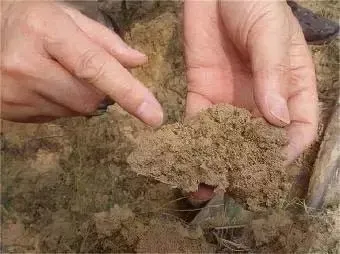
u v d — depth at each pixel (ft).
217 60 0.70
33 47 0.62
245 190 0.57
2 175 0.90
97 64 0.59
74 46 0.60
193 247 0.73
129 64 0.68
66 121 0.91
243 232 0.75
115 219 0.76
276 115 0.57
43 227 0.84
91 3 0.91
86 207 0.83
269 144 0.56
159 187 0.81
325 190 0.73
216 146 0.57
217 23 0.70
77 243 0.81
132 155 0.57
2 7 0.68
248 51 0.65
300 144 0.64
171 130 0.58
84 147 0.88
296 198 0.74
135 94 0.59
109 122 0.88
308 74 0.66
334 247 0.70
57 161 0.89
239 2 0.65
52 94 0.66
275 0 0.64
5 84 0.65
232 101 0.70
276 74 0.60
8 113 0.71
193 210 0.78
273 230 0.72
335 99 0.81
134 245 0.75
